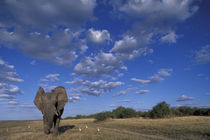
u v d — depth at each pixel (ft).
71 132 50.85
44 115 37.88
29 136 44.16
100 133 49.96
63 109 44.50
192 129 55.72
